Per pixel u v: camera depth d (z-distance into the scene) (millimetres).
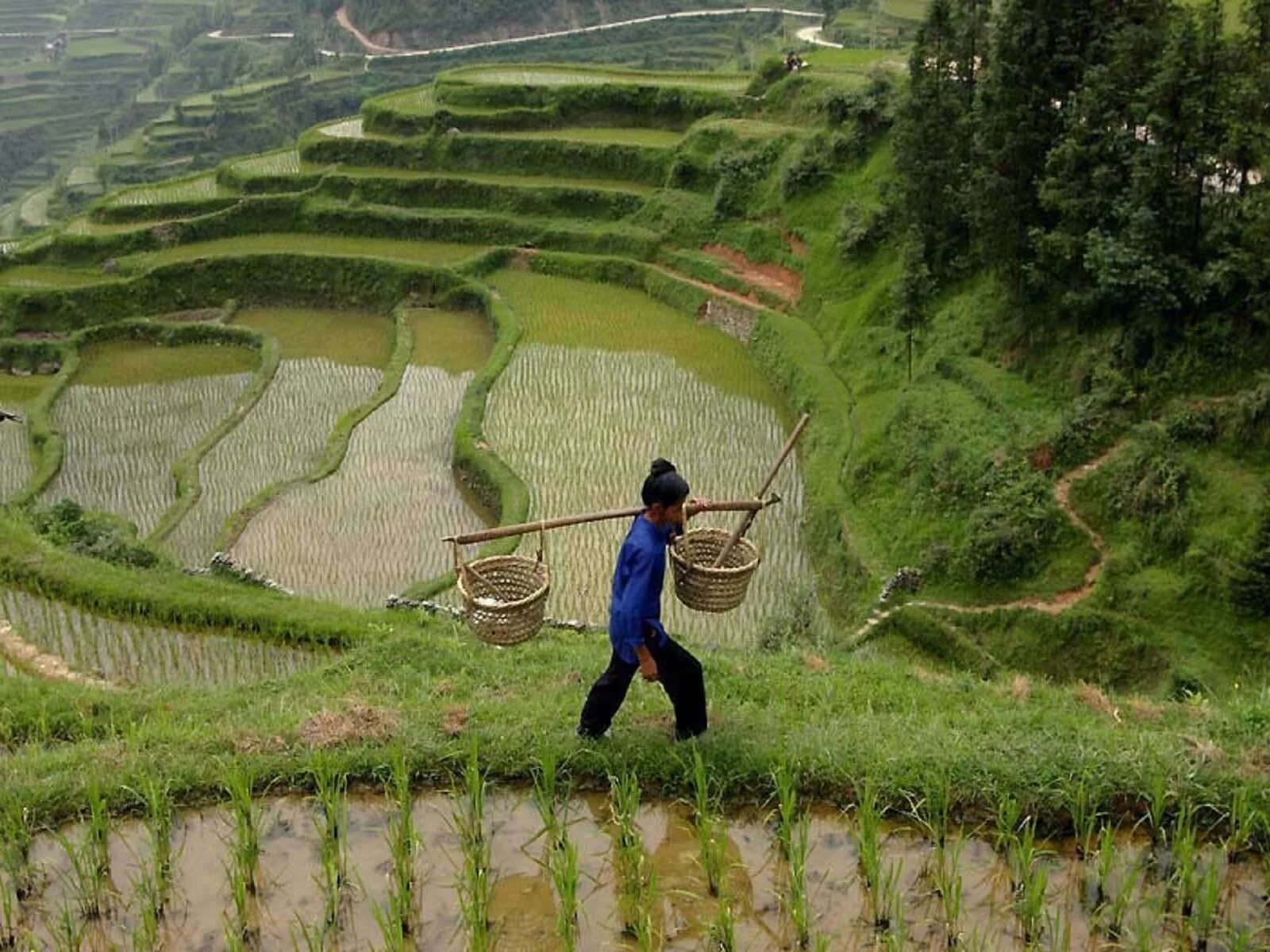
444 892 7336
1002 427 22812
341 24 121062
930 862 7379
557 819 7984
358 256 42625
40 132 125000
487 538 8180
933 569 21406
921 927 6895
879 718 9391
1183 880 6812
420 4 113438
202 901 7363
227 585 18859
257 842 7664
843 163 36469
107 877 7559
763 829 7785
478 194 45406
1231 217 20594
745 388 31750
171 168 96188
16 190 113500
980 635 20062
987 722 9453
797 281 35281
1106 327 22625
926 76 27938
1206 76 20438
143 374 38031
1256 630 17859
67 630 17547
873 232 32531
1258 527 17688
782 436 28906
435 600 21656
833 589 22656
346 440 29922
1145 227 20922
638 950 6781
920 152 27875
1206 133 20609
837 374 29578
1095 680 18859
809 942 6777
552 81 52281
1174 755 7965
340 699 10148
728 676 10867
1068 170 22344
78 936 6980
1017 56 23609
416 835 7641
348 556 24312
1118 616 19078
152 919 6957
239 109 100688
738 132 41781
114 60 143625
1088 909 6965
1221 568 18422
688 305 37219
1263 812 7336
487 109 49469
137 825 8164
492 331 37750
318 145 49719
